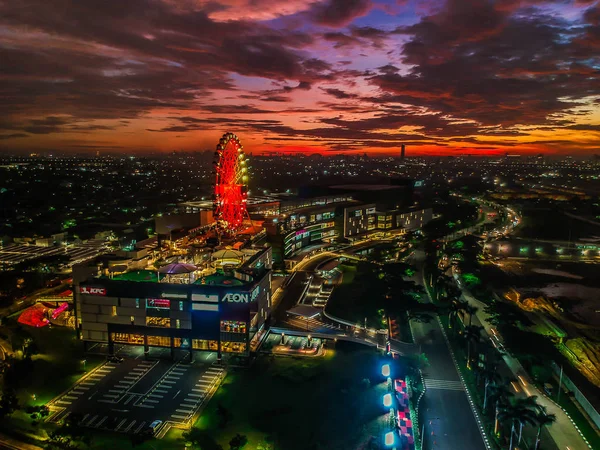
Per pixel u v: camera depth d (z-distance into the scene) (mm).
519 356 127000
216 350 125938
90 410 103562
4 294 174625
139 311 126562
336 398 108688
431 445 91688
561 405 106812
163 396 109688
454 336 143250
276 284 193250
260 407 105062
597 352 144875
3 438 92875
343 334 139625
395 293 168375
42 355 129000
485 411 103000
